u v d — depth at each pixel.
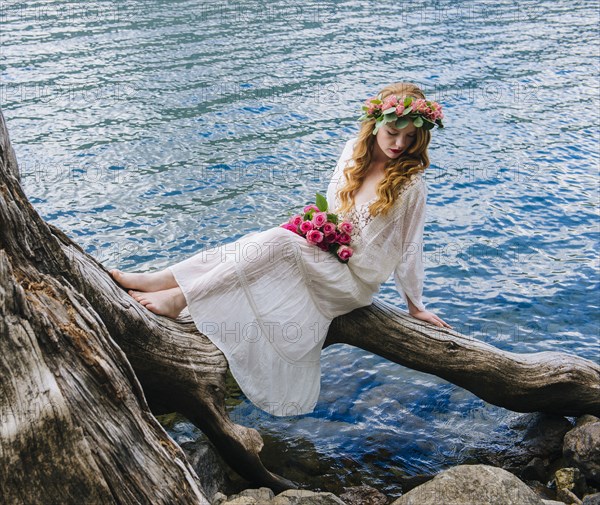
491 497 3.52
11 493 2.76
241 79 12.78
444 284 7.08
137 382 3.26
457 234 8.03
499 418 5.38
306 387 4.71
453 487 3.56
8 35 14.79
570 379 4.99
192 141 10.09
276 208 8.30
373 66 13.98
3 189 3.27
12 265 3.27
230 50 14.52
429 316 4.92
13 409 2.77
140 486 3.05
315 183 8.96
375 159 4.69
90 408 3.00
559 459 4.89
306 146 10.09
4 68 12.70
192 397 4.22
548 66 14.53
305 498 3.86
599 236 8.05
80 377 3.02
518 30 17.48
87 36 14.98
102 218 7.93
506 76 13.83
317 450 4.95
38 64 13.02
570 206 8.70
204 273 4.39
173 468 3.21
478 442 5.12
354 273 4.66
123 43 14.62
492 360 4.96
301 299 4.56
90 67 13.02
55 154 9.45
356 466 4.82
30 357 2.85
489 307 6.74
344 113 11.36
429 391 5.63
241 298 4.40
